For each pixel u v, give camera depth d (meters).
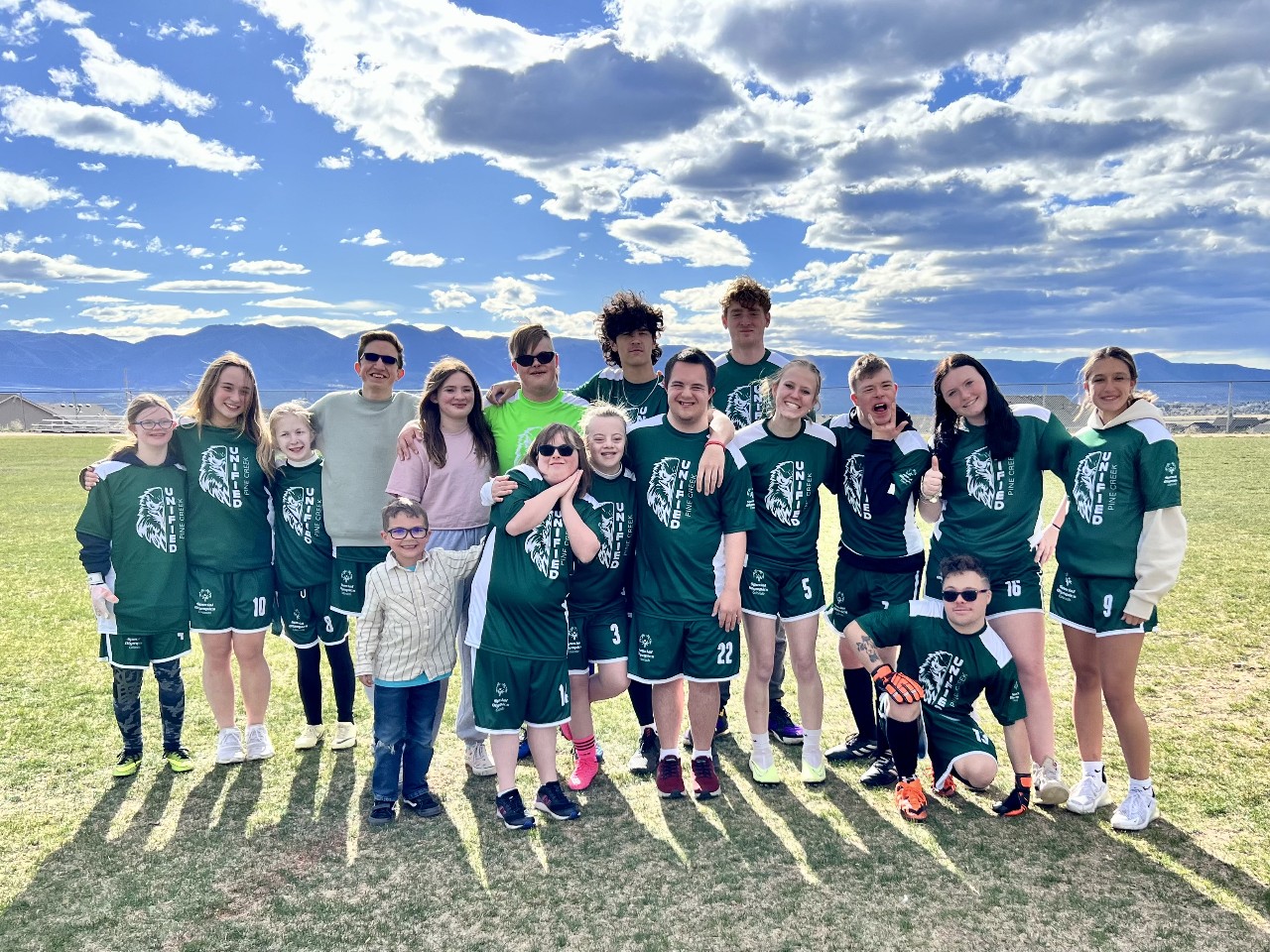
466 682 4.24
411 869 3.32
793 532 4.04
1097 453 3.58
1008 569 3.81
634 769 4.33
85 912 3.03
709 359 3.88
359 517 4.36
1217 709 4.79
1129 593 3.46
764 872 3.25
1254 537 9.46
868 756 4.46
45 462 24.20
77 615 7.58
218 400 4.25
